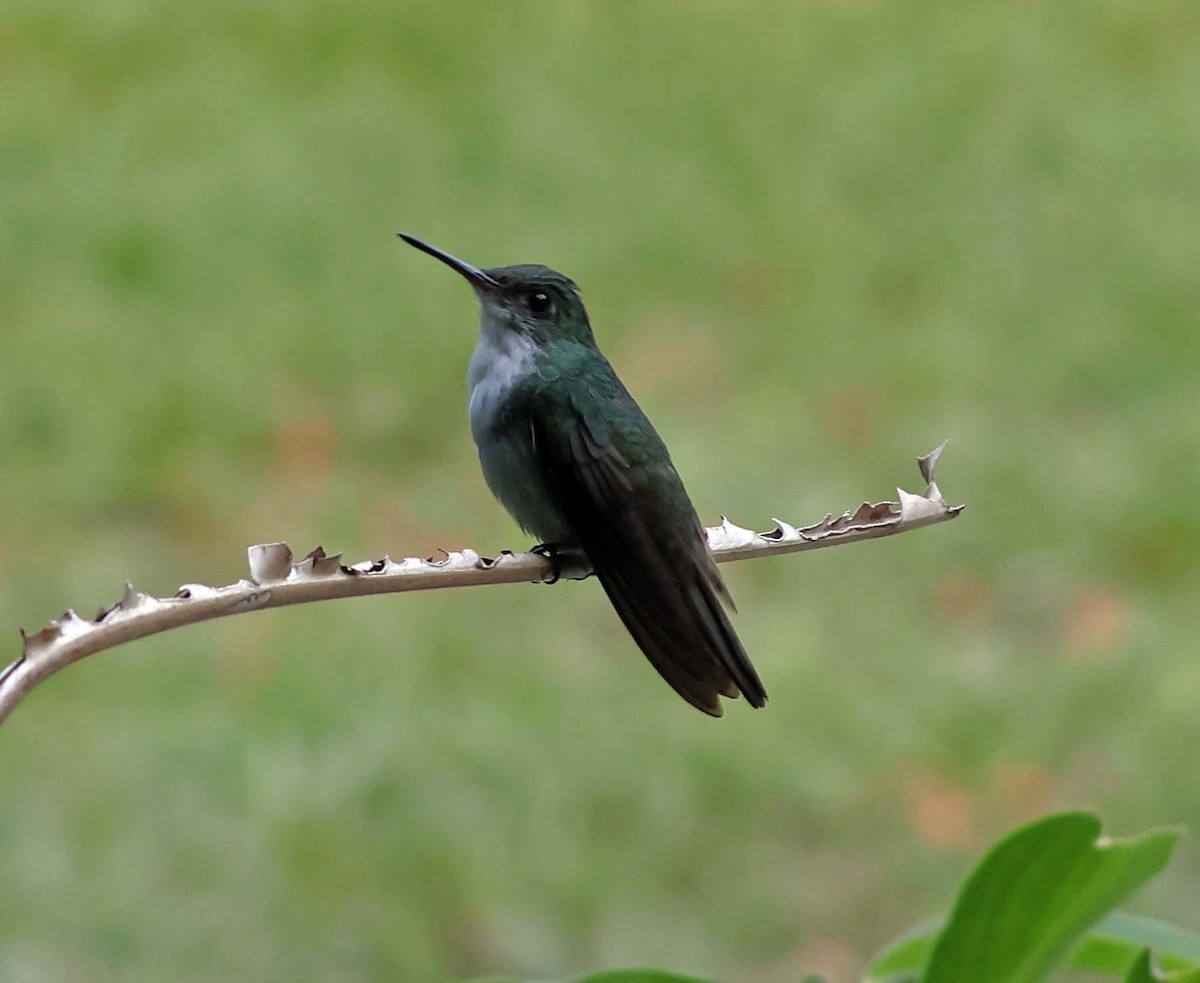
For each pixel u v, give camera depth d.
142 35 24.53
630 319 16.89
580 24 25.05
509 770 9.84
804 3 25.66
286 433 14.61
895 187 19.73
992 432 14.14
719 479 13.48
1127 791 9.73
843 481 13.46
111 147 20.81
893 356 15.70
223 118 21.88
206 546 12.92
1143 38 23.69
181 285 17.44
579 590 11.93
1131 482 13.05
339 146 20.94
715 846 9.45
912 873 9.16
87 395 14.93
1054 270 17.38
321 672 10.83
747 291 17.38
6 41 24.33
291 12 25.36
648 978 2.71
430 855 9.21
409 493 13.70
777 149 20.92
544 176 20.28
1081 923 2.65
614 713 10.38
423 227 18.88
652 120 21.94
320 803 9.55
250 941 8.61
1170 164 19.73
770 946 8.80
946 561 12.36
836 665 11.02
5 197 19.41
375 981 8.57
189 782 9.70
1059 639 11.34
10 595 12.20
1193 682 10.43
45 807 9.43
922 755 10.17
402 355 15.96
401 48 24.31
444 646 11.19
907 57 23.52
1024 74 22.73
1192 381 14.80
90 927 8.57
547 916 8.97
